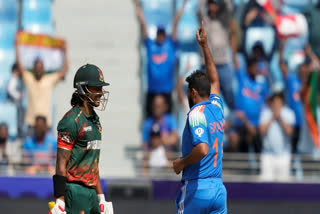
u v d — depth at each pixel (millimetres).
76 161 15195
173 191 31781
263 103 34500
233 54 35188
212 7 35656
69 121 14992
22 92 36000
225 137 34188
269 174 33500
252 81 34875
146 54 35781
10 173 33500
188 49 36562
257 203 32000
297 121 34406
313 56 36000
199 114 15891
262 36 36156
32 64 35281
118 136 36781
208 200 16016
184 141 16266
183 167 15984
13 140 35125
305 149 34219
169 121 34562
